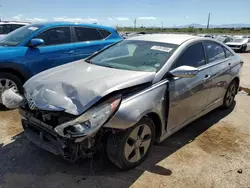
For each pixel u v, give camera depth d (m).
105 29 6.12
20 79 4.60
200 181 2.63
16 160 2.87
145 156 2.90
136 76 2.78
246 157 3.12
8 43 4.80
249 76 8.21
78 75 2.87
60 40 5.18
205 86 3.59
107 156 2.66
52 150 2.50
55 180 2.55
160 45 3.44
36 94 2.67
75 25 5.50
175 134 3.68
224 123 4.14
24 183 2.49
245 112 4.67
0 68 4.27
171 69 3.03
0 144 3.21
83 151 2.42
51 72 3.14
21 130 3.62
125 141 2.54
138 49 3.49
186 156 3.08
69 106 2.37
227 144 3.43
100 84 2.55
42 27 4.97
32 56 4.63
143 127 2.71
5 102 2.90
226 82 4.29
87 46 5.56
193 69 2.84
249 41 18.55
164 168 2.82
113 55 3.58
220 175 2.74
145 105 2.59
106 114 2.30
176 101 3.04
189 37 3.74
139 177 2.64
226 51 4.43
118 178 2.61
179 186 2.54
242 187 2.56
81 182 2.53
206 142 3.46
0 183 2.48
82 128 2.24
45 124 2.51
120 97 2.46
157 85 2.81
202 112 3.79
